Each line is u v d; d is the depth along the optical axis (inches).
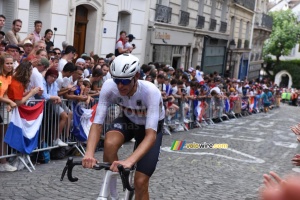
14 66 284.4
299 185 36.5
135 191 130.3
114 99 134.8
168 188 239.8
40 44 300.4
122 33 510.0
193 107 538.9
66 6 515.2
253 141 463.2
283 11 1968.5
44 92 266.2
